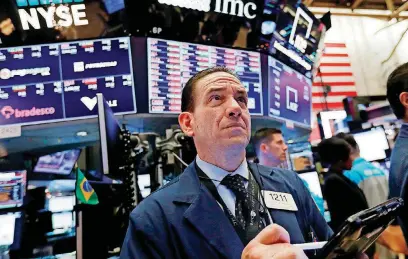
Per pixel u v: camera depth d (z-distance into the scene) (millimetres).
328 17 3668
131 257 718
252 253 511
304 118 3607
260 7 2992
